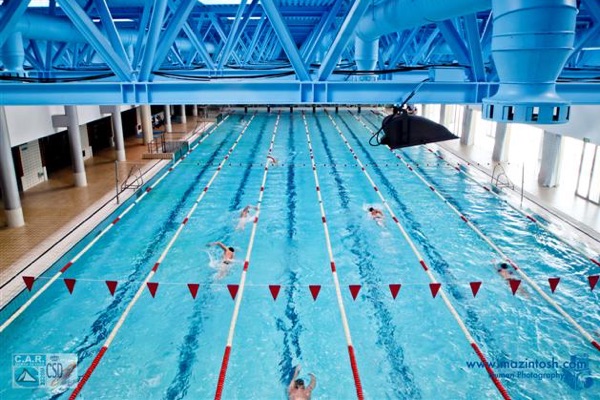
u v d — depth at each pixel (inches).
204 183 523.2
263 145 753.6
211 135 855.1
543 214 416.2
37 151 499.8
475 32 173.9
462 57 184.2
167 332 247.4
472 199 462.3
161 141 692.1
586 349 233.0
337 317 260.7
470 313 263.1
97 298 278.1
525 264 321.1
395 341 240.2
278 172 570.3
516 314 262.2
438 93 188.4
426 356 228.8
